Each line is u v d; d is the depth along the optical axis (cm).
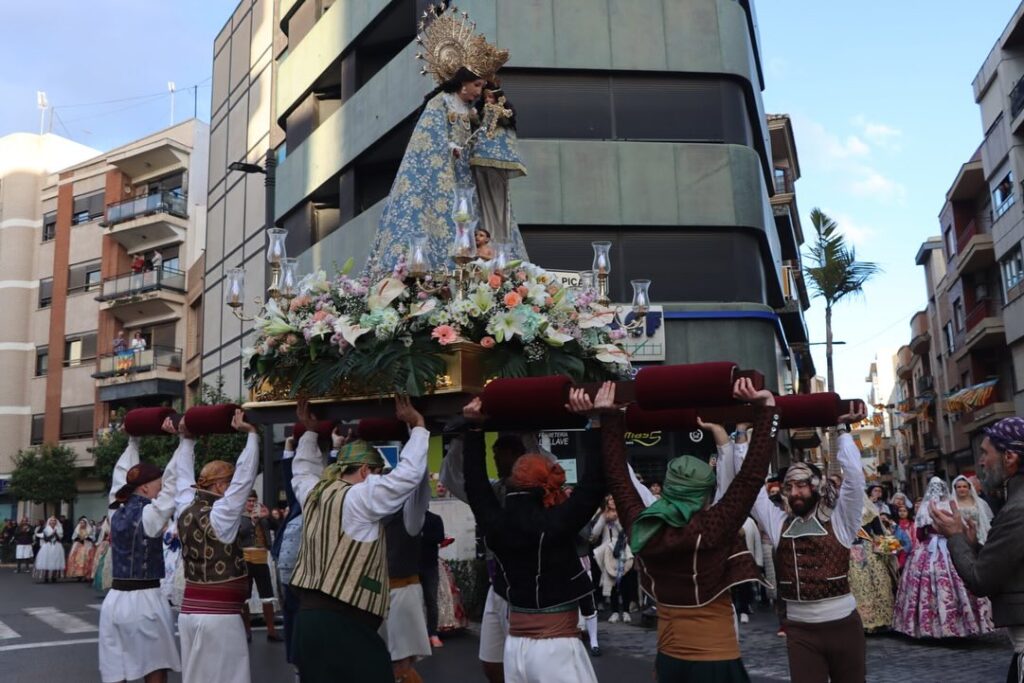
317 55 2270
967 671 848
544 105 1761
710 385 342
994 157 2806
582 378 420
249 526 1052
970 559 357
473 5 1766
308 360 427
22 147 4225
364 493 414
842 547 466
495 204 530
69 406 3869
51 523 2450
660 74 1803
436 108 504
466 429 426
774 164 3297
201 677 497
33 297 4128
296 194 2298
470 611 1234
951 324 3697
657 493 1166
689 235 1761
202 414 520
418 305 400
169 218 3588
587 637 1002
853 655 460
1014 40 2639
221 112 3023
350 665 407
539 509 393
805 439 2373
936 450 4494
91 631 1261
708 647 361
